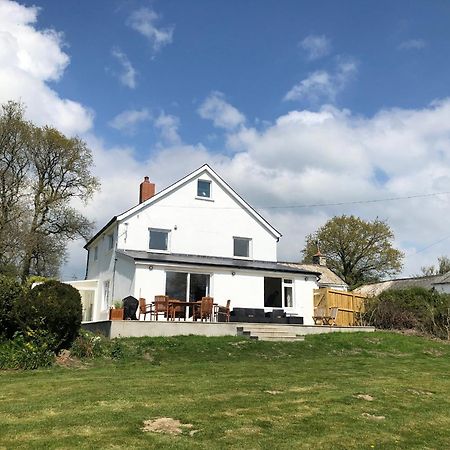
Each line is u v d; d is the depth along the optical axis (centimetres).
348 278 6400
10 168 3666
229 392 1005
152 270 2423
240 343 1830
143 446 647
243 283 2631
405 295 2734
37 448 619
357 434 777
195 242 2894
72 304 1481
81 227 4003
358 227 6444
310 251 6706
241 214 3067
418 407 991
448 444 776
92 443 646
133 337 1819
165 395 952
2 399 900
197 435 714
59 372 1253
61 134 3919
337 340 2041
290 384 1130
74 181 4022
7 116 3619
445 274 5059
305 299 2759
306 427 793
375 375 1336
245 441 701
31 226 3716
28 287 1560
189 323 1972
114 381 1099
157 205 2833
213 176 3025
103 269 3003
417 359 1803
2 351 1348
